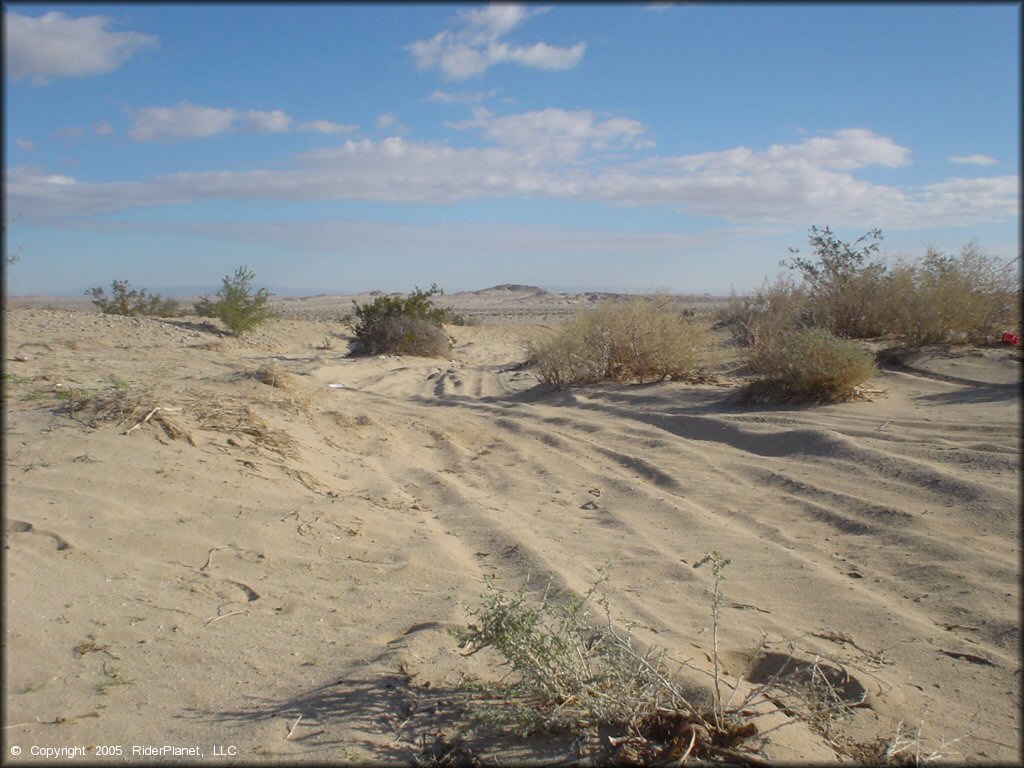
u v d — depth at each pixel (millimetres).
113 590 3822
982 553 4660
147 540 4352
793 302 15148
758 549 5078
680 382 11727
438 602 4074
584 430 9117
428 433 8656
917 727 3074
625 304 12758
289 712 2967
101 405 6328
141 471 5230
